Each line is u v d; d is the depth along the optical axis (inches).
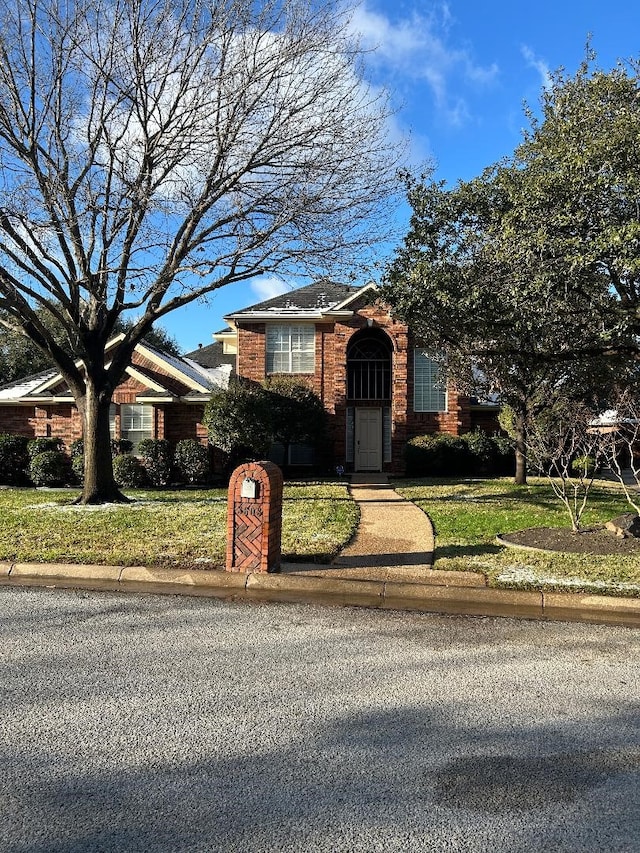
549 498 574.9
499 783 129.8
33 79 460.8
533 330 367.2
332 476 821.9
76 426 807.7
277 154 483.2
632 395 449.1
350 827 114.1
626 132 321.1
